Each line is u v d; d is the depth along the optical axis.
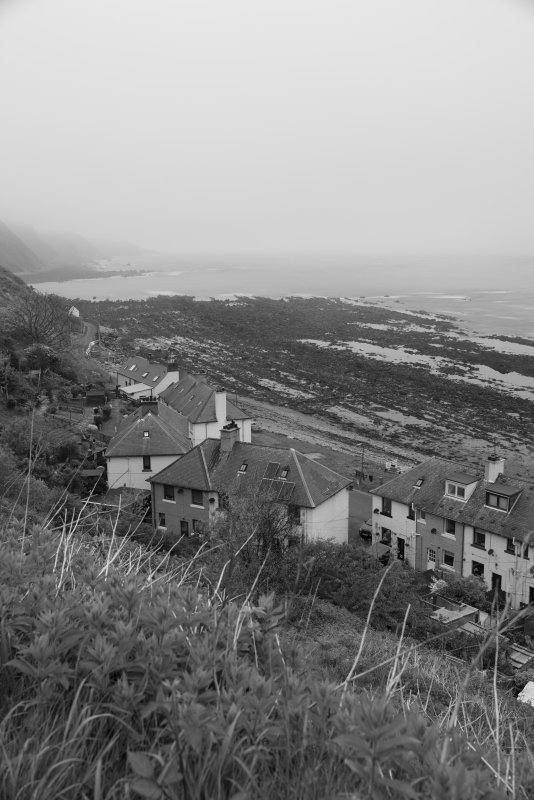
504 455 58.59
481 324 135.75
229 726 3.13
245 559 14.76
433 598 26.00
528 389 81.38
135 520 22.69
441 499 33.19
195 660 3.80
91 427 48.09
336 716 3.18
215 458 36.25
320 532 33.47
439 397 77.75
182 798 2.95
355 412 72.81
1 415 44.88
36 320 67.00
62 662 3.89
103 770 3.18
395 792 2.89
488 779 2.99
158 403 48.88
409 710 4.36
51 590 4.66
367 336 118.38
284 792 3.11
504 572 30.00
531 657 17.22
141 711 3.42
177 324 130.62
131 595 4.24
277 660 4.13
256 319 136.75
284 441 61.69
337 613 17.94
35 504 16.11
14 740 3.25
